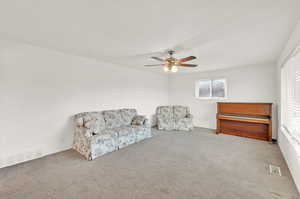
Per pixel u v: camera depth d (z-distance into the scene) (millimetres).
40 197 1700
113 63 4141
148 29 2037
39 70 2807
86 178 2088
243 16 1685
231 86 4762
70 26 1969
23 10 1596
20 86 2582
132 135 3590
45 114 2893
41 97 2838
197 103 5570
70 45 2693
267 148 3250
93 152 2717
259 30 2033
